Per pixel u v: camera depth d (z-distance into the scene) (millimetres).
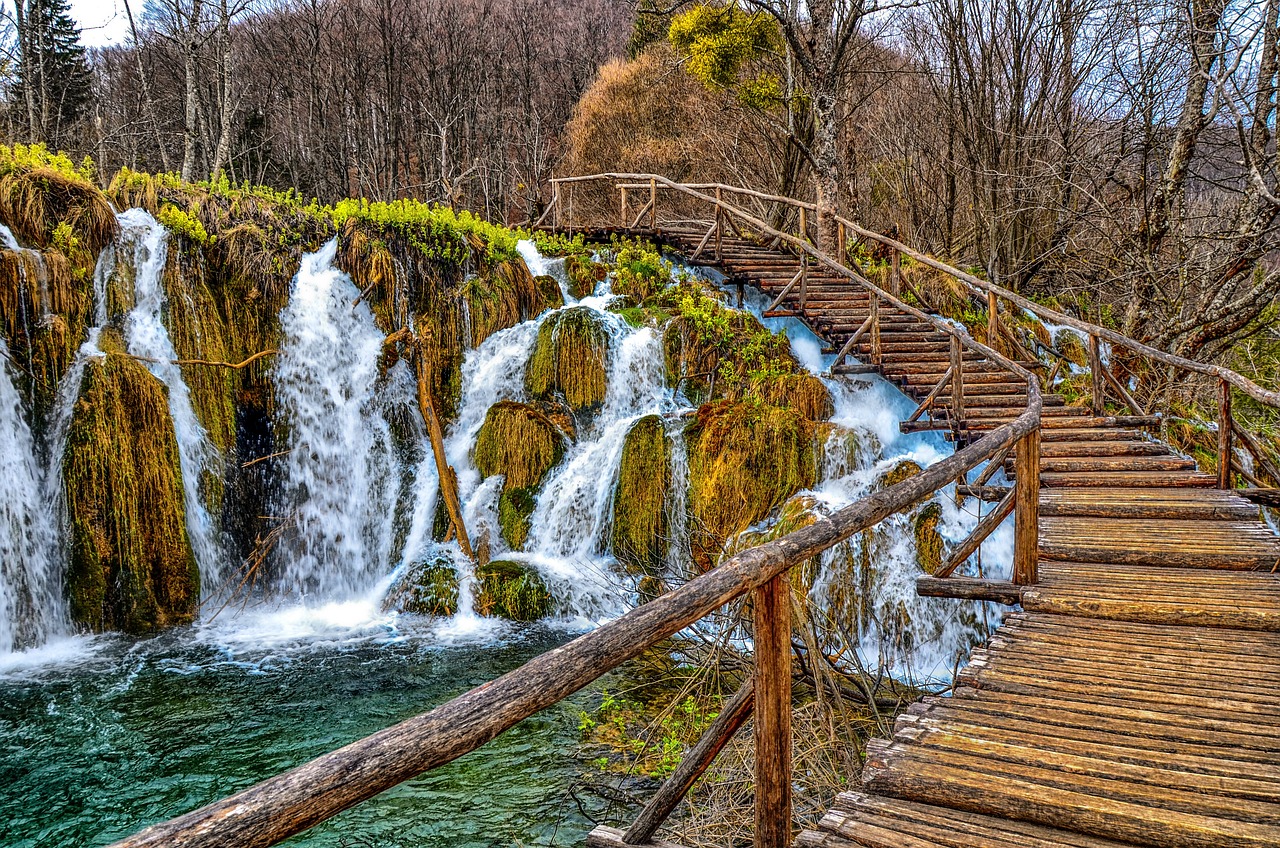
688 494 12000
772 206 23266
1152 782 3561
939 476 4684
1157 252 16375
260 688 9055
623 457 12359
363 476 13562
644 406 14008
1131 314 16047
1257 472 13023
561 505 12609
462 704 1995
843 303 14922
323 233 14469
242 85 40938
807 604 7863
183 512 11344
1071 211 18562
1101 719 4250
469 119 40219
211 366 12508
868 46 24781
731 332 14180
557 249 16891
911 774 3654
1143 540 7324
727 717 3338
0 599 10195
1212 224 17359
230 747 7801
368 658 9898
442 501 13070
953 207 21516
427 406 13422
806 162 23609
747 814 5953
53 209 11828
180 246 12711
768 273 16094
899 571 10094
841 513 3721
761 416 12023
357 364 13828
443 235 14820
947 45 21688
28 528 10641
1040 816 3383
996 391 12305
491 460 13156
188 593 11227
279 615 11547
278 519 12672
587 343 13891
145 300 12211
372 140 39344
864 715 7453
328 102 41594
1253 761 3764
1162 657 5129
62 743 7859
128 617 10852
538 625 11000
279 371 13109
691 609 2705
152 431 11273
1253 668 4922
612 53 45000
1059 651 5273
